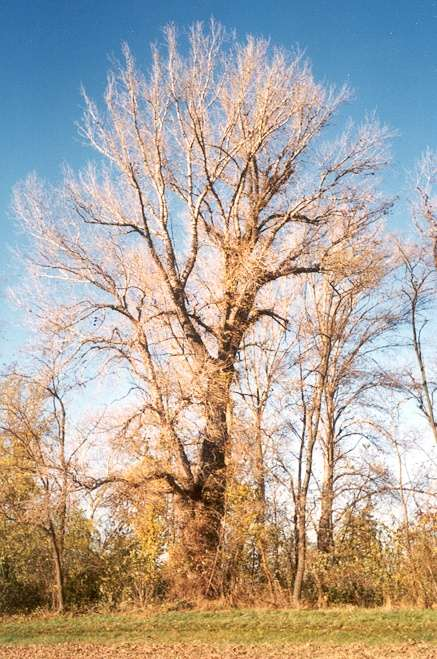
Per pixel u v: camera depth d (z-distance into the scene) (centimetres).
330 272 2920
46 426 2517
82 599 2614
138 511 2594
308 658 1639
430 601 2481
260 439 2667
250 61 2866
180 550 2623
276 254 2794
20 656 1730
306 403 2769
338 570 2641
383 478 2800
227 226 2917
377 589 2620
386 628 1944
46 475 2442
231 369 2756
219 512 2658
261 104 2859
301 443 2733
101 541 2684
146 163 2797
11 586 2603
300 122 2881
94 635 2022
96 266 2675
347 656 1650
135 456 2534
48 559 2628
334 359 3222
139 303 2694
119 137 2758
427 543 2577
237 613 2272
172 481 2595
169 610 2423
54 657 1709
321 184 2894
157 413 2553
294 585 2595
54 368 2534
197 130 2833
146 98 2800
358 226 2902
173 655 1716
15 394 2517
